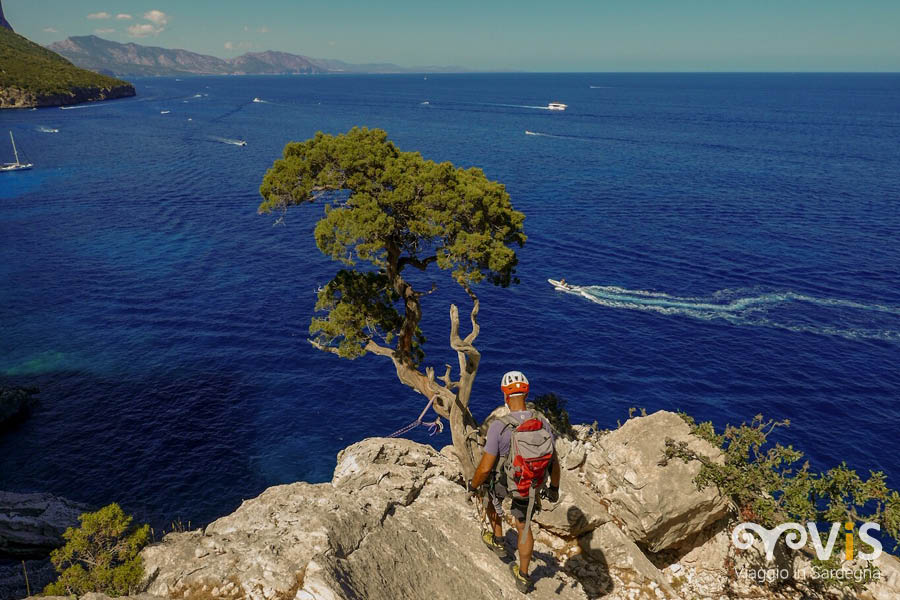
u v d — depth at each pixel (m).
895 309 63.94
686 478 13.12
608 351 55.16
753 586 13.25
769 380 50.38
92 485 37.41
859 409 46.16
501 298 66.69
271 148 183.62
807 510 13.56
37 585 25.55
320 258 81.69
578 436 16.69
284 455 41.16
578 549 12.48
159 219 99.38
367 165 16.03
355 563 7.88
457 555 9.19
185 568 7.55
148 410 45.66
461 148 178.00
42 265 76.31
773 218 98.56
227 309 64.25
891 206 106.69
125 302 65.62
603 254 80.69
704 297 67.25
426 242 17.16
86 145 183.38
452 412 16.00
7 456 39.78
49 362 52.28
